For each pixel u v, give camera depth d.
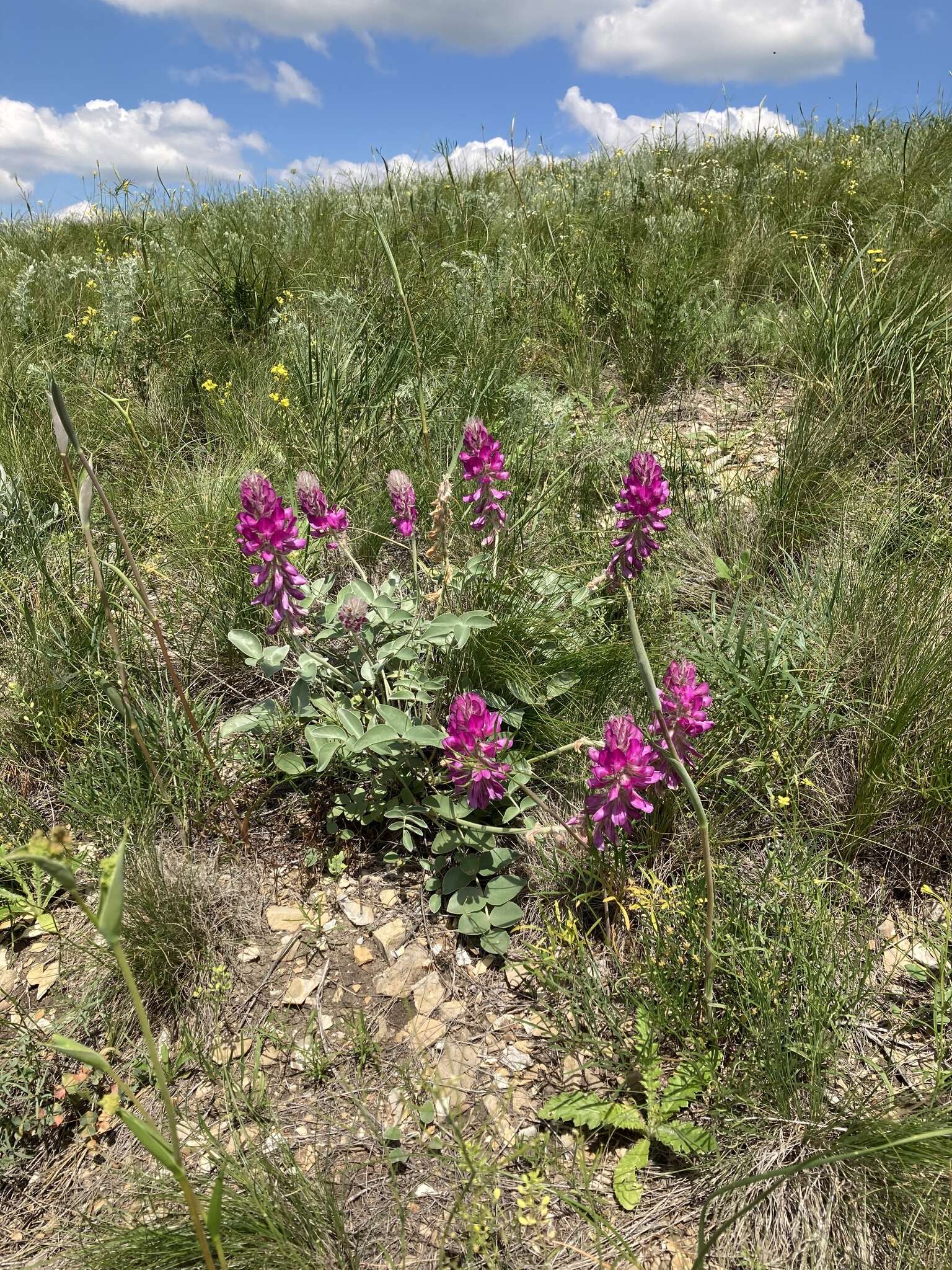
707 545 3.13
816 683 2.40
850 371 3.54
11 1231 1.67
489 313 4.49
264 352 4.60
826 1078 1.73
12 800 2.43
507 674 2.46
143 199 6.11
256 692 2.85
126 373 4.23
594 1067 1.81
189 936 2.10
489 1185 1.62
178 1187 1.64
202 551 3.12
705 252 5.23
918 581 2.57
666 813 2.21
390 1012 2.00
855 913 2.04
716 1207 1.58
